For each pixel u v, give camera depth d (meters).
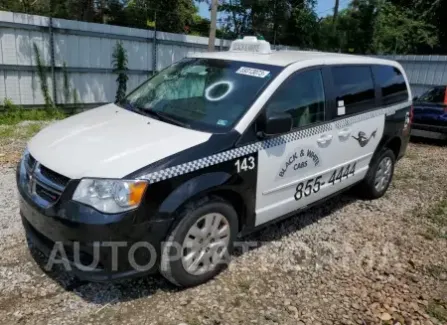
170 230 2.91
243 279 3.35
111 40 10.39
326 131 3.97
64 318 2.76
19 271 3.21
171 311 2.90
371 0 17.86
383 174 5.33
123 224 2.66
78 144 3.03
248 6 16.81
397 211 5.06
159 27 15.75
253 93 3.45
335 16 18.66
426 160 7.78
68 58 9.84
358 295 3.28
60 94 9.98
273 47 14.42
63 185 2.78
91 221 2.62
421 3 18.89
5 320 2.70
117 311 2.87
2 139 7.16
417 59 14.14
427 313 3.13
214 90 3.65
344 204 5.16
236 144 3.17
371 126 4.68
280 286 3.31
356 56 4.70
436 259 3.95
